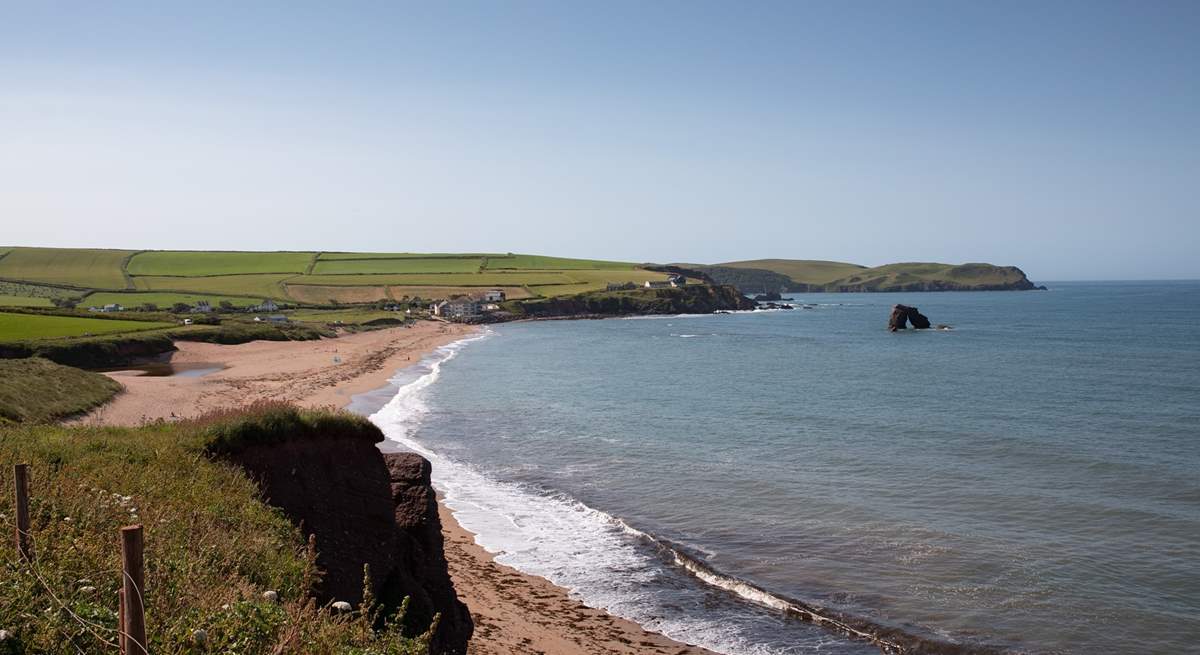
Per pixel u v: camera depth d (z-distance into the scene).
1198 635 18.83
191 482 13.96
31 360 46.56
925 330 141.62
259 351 90.06
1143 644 18.41
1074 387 65.44
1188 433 44.38
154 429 17.78
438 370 81.38
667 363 90.00
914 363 88.06
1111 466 35.94
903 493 31.36
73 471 13.14
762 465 36.50
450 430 45.44
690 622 19.62
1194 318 166.00
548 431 45.41
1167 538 25.70
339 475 16.59
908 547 24.92
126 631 6.30
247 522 12.84
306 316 147.25
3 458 13.04
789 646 18.44
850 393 63.25
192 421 17.98
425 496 17.31
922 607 20.42
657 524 27.25
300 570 11.65
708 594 21.36
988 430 45.53
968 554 24.27
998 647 18.28
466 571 22.44
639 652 17.91
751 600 20.97
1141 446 40.66
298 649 8.02
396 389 64.12
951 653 18.06
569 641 18.25
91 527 10.34
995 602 20.73
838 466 36.25
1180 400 57.56
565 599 20.80
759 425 47.88
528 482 33.00
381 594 14.90
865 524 27.27
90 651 7.12
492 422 48.44
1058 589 21.56
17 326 81.81
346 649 8.27
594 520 27.69
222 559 10.68
